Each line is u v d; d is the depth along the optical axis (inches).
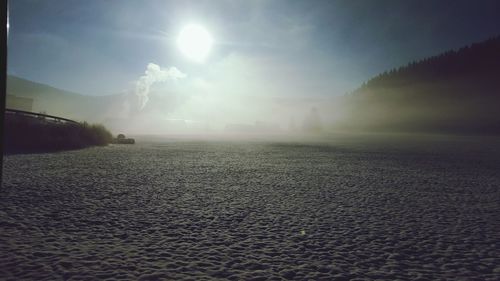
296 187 472.7
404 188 481.7
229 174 598.9
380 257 203.6
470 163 878.4
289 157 993.5
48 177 489.4
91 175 528.4
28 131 1003.3
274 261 193.2
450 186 508.4
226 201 367.2
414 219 301.7
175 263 185.9
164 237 233.6
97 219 275.1
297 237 240.4
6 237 219.5
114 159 794.2
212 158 902.4
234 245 219.9
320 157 1013.8
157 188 436.5
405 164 835.4
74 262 181.8
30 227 244.4
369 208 344.8
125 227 255.0
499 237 249.4
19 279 157.6
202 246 216.7
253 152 1168.2
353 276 174.9
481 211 341.4
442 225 282.5
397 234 252.7
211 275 170.9
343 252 211.3
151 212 306.8
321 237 241.4
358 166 773.3
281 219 291.9
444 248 222.8
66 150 989.8
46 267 173.2
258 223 277.3
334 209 336.8
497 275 179.2
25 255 189.0
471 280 172.7
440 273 181.3
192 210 319.9
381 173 651.5
